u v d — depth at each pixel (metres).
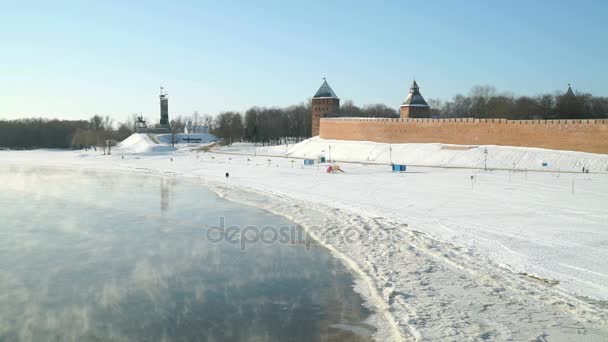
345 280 18.31
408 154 75.75
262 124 130.12
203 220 29.81
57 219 30.41
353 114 160.88
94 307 16.16
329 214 30.48
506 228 25.12
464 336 12.95
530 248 21.00
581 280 16.78
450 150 73.38
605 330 12.98
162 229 27.41
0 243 24.34
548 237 22.98
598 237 22.89
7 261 21.27
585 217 27.86
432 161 70.50
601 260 19.09
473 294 15.93
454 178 50.34
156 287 17.97
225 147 108.50
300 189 42.69
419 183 46.19
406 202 34.34
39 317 15.39
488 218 27.88
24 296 17.16
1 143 127.62
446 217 28.42
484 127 74.12
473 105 122.38
